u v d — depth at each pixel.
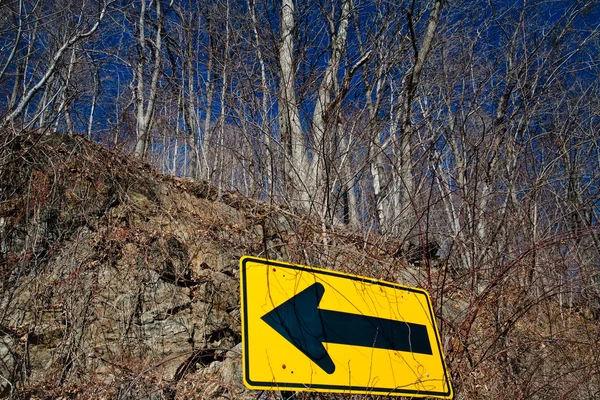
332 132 3.82
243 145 4.21
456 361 2.93
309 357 1.82
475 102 4.65
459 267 3.78
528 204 4.04
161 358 4.43
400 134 4.38
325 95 4.01
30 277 4.58
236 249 5.23
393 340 2.12
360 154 4.15
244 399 3.82
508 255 3.57
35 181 5.02
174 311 4.80
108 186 5.41
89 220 5.10
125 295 4.71
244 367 1.66
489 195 4.00
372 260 3.13
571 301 4.23
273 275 1.89
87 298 4.59
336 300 2.01
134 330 4.57
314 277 2.00
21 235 4.79
